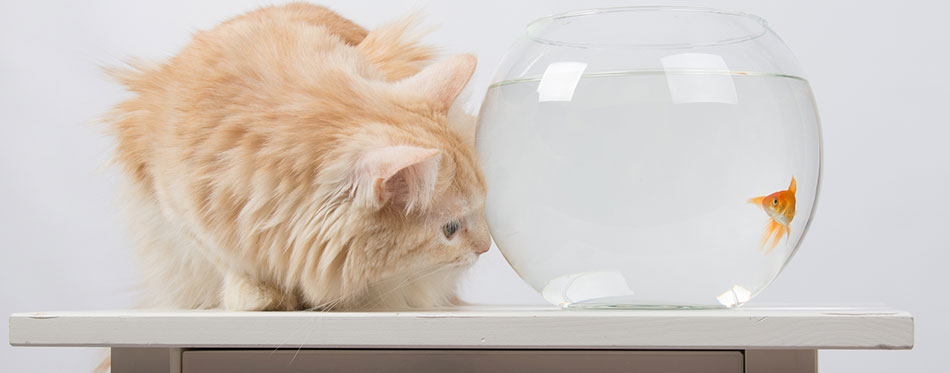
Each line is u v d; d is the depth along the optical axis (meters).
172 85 1.78
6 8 3.52
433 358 1.56
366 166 1.60
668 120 1.41
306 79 1.76
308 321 1.43
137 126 1.77
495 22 3.47
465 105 2.16
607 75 1.45
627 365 1.54
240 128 1.68
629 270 1.49
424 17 2.84
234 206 1.66
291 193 1.66
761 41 1.52
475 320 1.40
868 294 3.34
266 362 1.58
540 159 1.49
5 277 3.54
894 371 3.37
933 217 3.28
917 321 3.30
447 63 1.93
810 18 3.31
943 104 3.25
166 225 1.83
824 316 1.34
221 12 3.50
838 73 3.31
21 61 3.52
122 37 3.52
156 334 1.46
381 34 2.24
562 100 1.47
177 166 1.69
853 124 3.31
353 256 1.67
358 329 1.42
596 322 1.38
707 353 1.53
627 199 1.44
